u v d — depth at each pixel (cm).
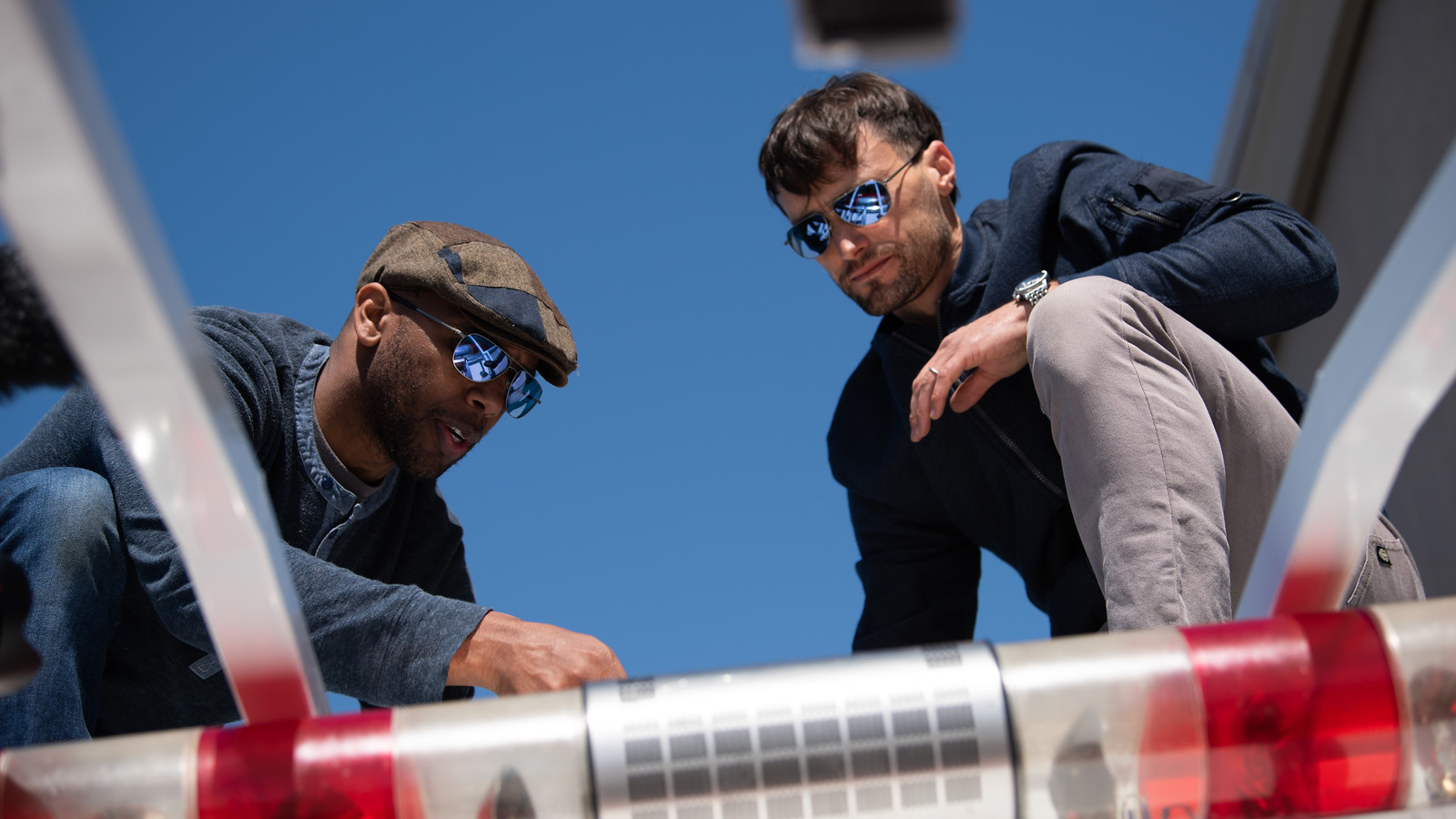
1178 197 219
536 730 69
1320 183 507
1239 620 81
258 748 68
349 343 216
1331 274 201
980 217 251
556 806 68
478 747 69
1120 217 222
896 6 48
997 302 225
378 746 69
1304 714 69
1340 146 488
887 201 238
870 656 72
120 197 53
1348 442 68
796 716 69
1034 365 142
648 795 68
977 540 232
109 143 52
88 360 57
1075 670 71
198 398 60
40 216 52
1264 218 204
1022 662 71
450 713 70
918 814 69
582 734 69
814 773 69
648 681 71
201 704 194
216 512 65
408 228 223
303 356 216
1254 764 69
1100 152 240
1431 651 70
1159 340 140
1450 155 59
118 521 166
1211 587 116
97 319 56
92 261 54
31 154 50
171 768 67
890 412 245
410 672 149
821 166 240
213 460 62
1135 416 128
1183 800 69
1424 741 69
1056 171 234
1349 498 71
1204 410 132
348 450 215
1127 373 131
